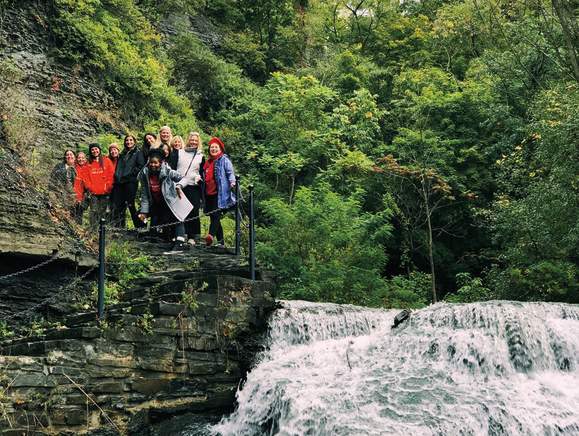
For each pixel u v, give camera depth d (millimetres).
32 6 21609
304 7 39344
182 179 13945
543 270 19016
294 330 11641
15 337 11648
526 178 22062
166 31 31203
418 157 26688
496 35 31375
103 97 22562
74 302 12602
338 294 18891
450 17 34156
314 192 21656
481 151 27719
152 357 10586
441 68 34781
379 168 24594
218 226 14695
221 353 11164
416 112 28047
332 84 32438
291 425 9609
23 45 20953
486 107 27625
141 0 30406
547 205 19422
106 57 22938
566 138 19125
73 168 15164
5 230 12727
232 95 30094
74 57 21797
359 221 20891
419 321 11609
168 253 13664
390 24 38281
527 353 10781
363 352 11086
